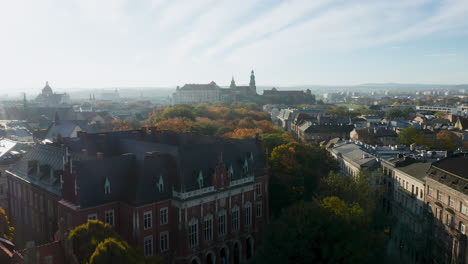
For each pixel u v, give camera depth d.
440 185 89.88
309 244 72.44
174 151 87.75
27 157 111.06
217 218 89.88
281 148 124.50
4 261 52.56
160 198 82.88
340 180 102.12
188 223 83.88
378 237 80.00
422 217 98.00
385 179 124.56
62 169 93.12
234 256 96.75
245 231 97.69
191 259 85.00
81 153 100.19
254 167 104.25
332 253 72.12
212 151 94.19
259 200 105.19
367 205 96.38
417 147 166.62
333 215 75.94
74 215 77.19
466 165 89.38
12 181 110.19
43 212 94.25
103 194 80.69
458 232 82.12
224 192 90.75
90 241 57.69
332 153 171.25
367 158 134.38
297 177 118.19
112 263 51.62
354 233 73.69
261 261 79.25
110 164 83.56
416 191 103.12
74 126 190.25
